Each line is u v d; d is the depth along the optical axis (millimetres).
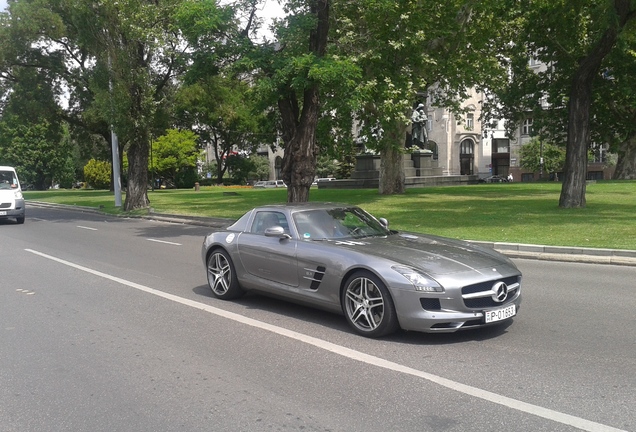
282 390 4746
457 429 3924
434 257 6125
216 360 5570
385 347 5812
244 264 7742
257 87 17109
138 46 25906
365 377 4984
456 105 30188
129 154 28266
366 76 20625
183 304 8023
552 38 23391
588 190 28391
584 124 19609
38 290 9219
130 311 7672
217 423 4156
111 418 4309
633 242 12344
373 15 19781
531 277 9727
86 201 39250
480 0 21969
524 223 16344
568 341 5934
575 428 3906
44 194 54594
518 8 22250
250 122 53156
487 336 6137
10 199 22375
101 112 26000
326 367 5273
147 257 12875
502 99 35688
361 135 24578
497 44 28797
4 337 6555
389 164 30766
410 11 20922
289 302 8023
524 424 3979
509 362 5293
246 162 73250
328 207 7766
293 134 18750
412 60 21984
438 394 4562
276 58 16766
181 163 61438
